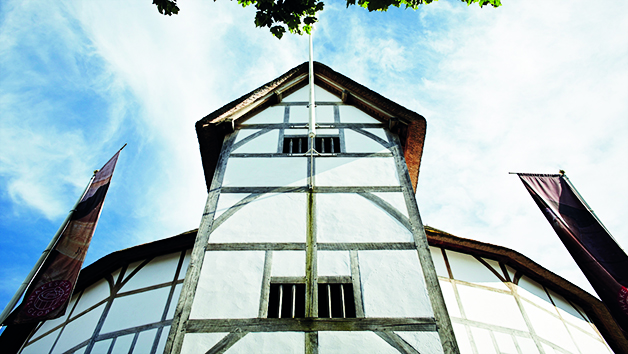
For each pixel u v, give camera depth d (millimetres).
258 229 6945
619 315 7188
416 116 9125
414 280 6215
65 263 6461
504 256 9203
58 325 9406
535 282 9812
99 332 8195
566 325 9398
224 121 8992
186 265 8492
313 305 5891
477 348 7504
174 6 5191
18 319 5711
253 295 6008
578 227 8227
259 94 9695
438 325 5645
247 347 5387
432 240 8875
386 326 5613
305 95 10234
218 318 5723
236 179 7945
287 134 9102
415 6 5480
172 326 5637
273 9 5418
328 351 5340
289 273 6305
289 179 7898
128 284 8922
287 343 5418
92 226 6992
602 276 7555
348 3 5484
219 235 6863
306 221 7074
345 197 7535
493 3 5500
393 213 7246
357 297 5977
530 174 9234
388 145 8789
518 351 7832
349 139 8930
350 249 6637
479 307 8234
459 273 8688
